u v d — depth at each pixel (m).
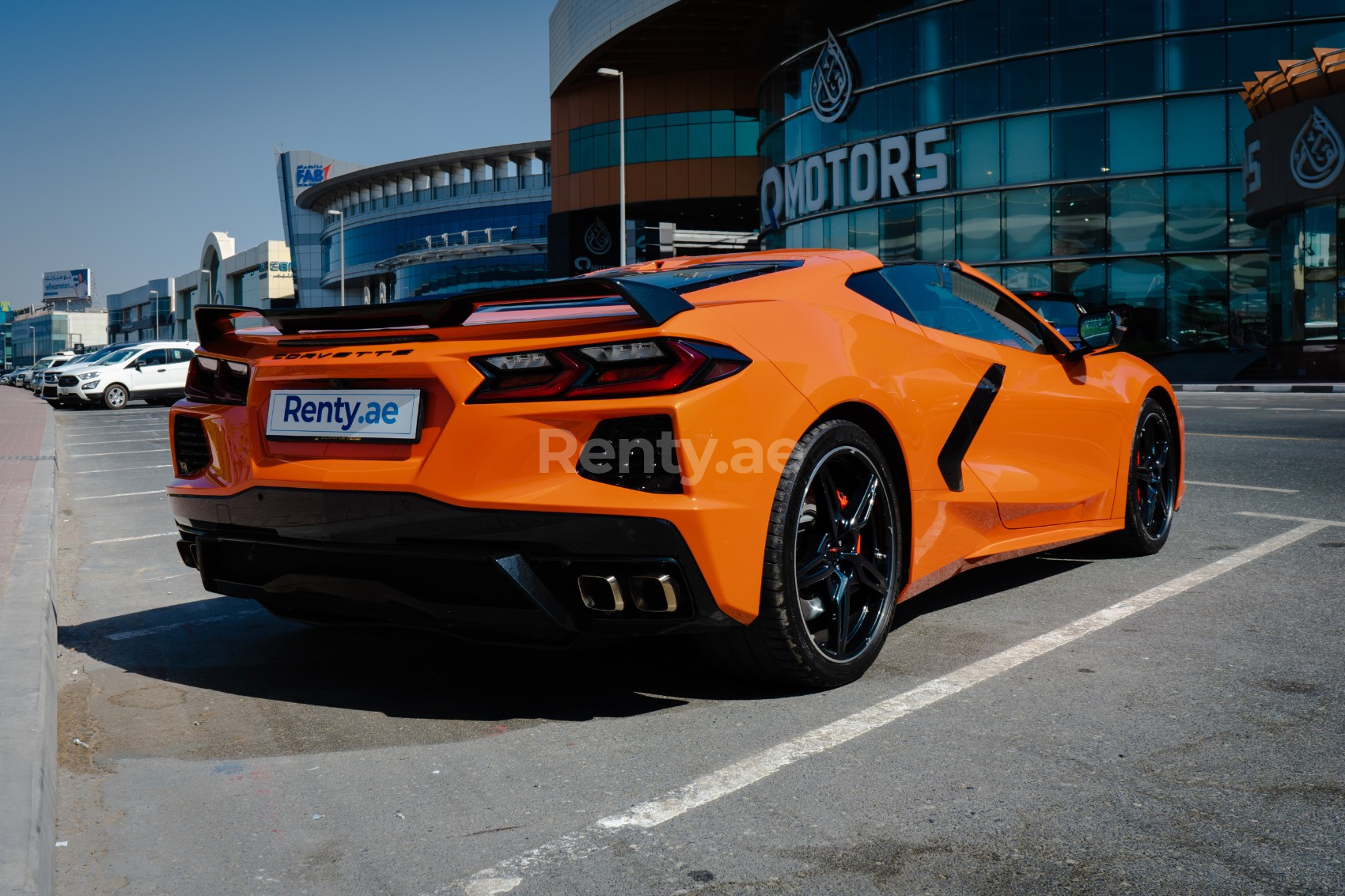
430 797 2.22
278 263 112.31
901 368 3.08
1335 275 21.38
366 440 2.65
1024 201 26.53
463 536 2.50
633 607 2.48
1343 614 3.50
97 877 1.90
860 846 1.94
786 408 2.61
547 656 3.22
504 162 80.75
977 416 3.40
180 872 1.91
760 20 38.91
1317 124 20.67
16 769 2.08
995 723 2.56
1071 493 3.93
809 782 2.24
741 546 2.51
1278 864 1.84
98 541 5.98
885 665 3.05
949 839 1.96
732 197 45.62
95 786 2.32
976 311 3.67
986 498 3.42
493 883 1.84
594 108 47.84
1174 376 23.00
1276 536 4.86
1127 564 4.41
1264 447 8.61
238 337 3.06
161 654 3.40
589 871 1.88
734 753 2.41
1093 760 2.32
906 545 3.08
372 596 2.72
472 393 2.51
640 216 50.66
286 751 2.50
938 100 27.58
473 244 78.88
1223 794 2.13
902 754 2.38
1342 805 2.07
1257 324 24.73
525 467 2.46
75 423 18.97
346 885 1.85
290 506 2.75
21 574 4.00
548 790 2.24
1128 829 1.99
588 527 2.41
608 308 2.67
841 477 2.90
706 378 2.45
